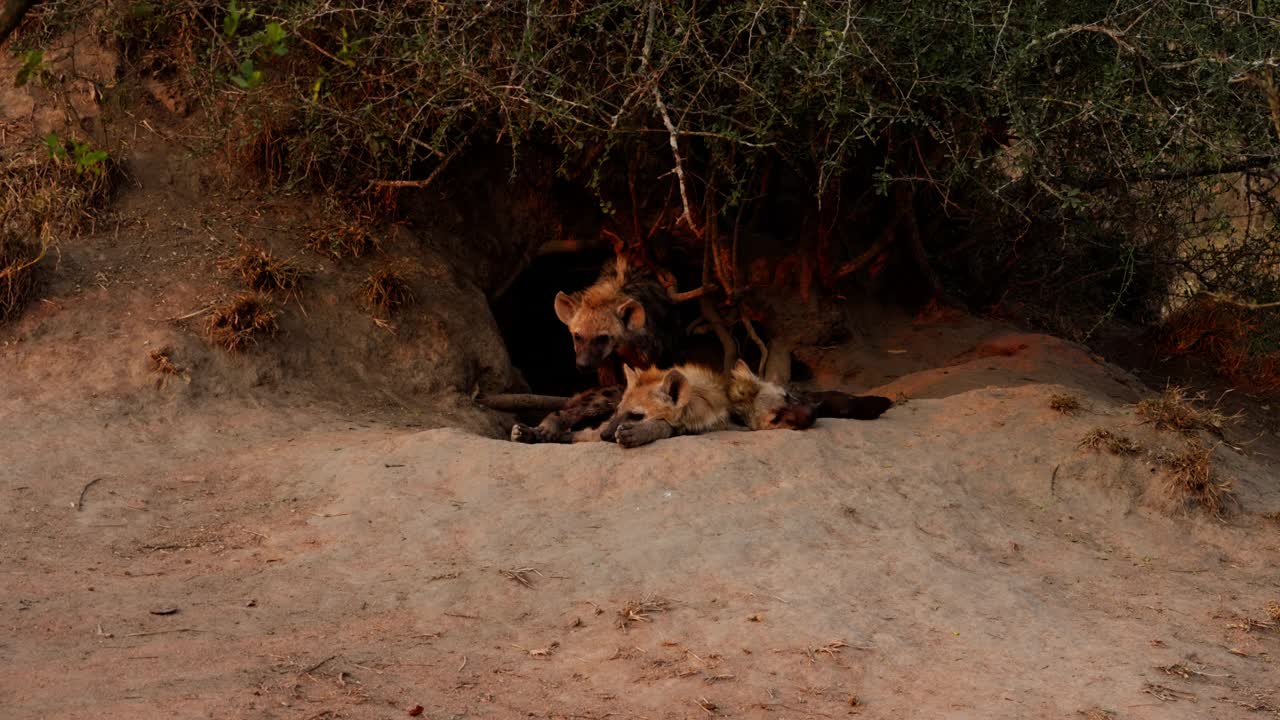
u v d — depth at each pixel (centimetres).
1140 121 801
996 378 945
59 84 945
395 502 604
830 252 1094
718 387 749
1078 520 656
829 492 636
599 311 902
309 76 927
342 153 938
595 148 952
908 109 769
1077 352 1028
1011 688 430
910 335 1112
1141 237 1032
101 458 677
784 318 1086
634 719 388
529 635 461
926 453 707
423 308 928
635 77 770
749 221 1118
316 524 584
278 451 705
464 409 887
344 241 941
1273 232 1009
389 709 386
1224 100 764
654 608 484
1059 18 777
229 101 940
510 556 542
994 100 781
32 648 428
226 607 481
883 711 404
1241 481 714
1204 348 1183
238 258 884
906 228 1116
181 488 643
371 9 855
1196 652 482
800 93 777
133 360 783
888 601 507
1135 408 789
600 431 714
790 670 432
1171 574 593
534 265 1196
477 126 923
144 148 948
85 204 888
